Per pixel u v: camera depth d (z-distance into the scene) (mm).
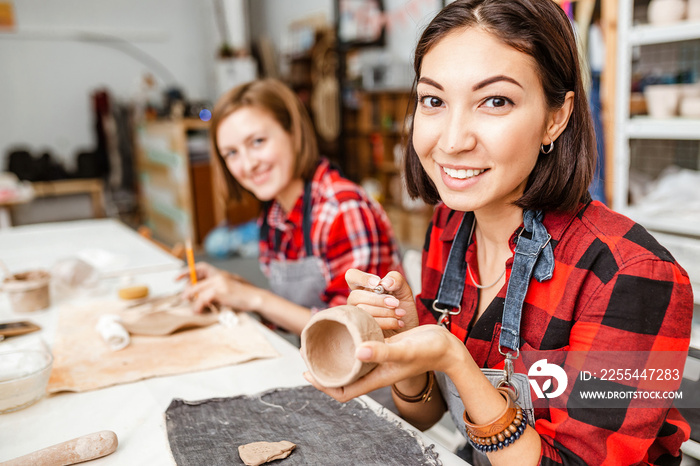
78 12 7082
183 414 800
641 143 2652
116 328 1082
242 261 4379
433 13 874
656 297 643
